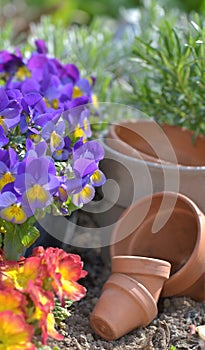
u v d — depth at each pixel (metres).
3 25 2.32
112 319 1.32
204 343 1.33
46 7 2.46
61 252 1.26
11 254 1.31
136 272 1.34
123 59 1.79
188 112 1.56
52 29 1.80
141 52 1.58
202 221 1.38
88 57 1.75
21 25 2.32
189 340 1.34
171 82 1.55
